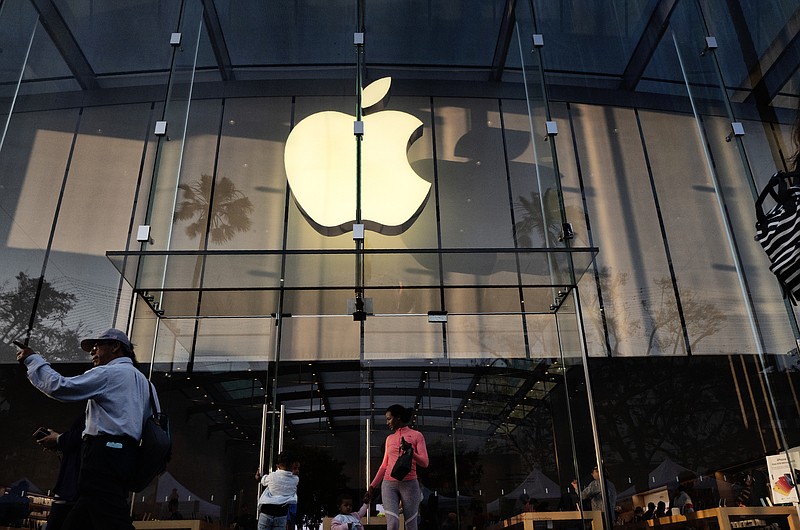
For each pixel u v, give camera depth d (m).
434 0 6.80
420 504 5.40
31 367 2.55
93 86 6.75
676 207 6.79
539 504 5.09
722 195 6.16
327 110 5.93
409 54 6.44
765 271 5.70
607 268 6.79
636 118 6.84
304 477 5.90
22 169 6.53
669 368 6.51
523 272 5.13
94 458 2.48
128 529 2.44
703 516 5.38
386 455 5.06
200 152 5.65
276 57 6.38
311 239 5.16
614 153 6.78
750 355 6.48
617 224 6.76
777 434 5.69
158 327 5.72
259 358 6.00
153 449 2.60
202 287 5.30
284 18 6.66
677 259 6.75
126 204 6.33
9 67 6.76
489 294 5.30
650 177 6.79
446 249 5.06
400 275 5.13
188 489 5.33
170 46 6.65
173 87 6.13
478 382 5.78
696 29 6.92
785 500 5.03
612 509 5.52
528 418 5.42
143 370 5.43
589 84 6.77
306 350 6.10
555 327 5.60
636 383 6.49
